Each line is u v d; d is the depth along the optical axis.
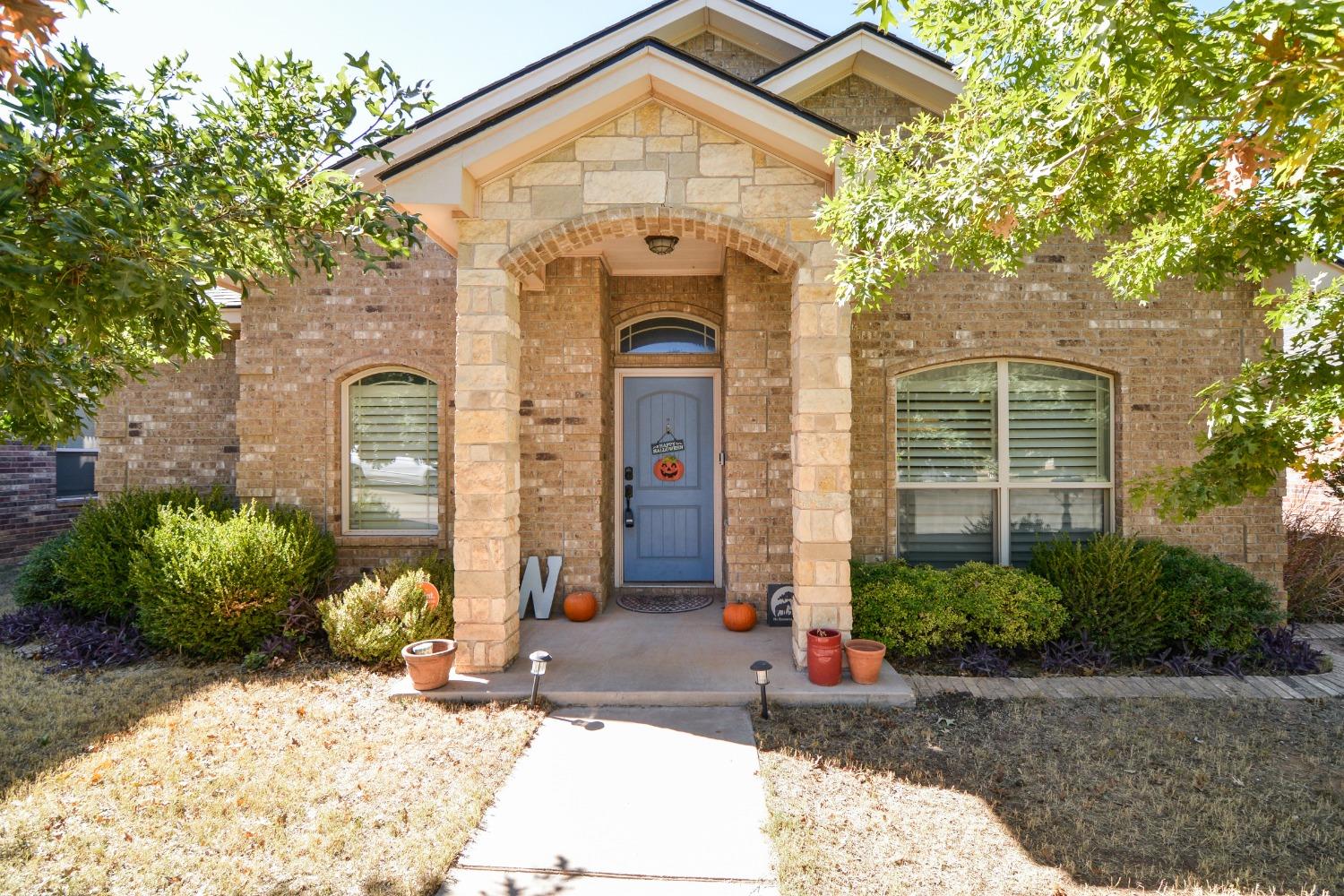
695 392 7.88
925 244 3.96
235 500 7.83
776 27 7.18
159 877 3.00
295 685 5.30
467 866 3.10
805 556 5.24
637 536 7.89
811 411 5.23
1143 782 3.87
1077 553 6.06
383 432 7.66
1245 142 2.35
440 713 4.71
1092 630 5.85
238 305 7.62
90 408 3.28
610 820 3.47
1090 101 2.99
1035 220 3.85
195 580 5.81
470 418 5.27
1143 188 3.82
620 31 7.05
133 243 2.19
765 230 5.21
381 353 7.40
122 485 7.91
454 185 5.00
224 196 2.68
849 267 4.07
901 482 6.91
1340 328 3.09
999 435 6.88
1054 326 6.70
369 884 2.96
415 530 7.64
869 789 3.76
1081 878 3.02
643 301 7.80
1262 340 6.58
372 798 3.64
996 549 6.90
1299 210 3.43
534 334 7.14
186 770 3.95
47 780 3.85
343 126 3.11
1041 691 5.20
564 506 7.11
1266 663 5.75
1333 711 4.89
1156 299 6.66
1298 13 2.09
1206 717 4.77
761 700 4.81
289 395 7.39
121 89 2.69
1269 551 6.56
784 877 2.98
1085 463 6.86
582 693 4.91
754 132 5.07
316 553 6.70
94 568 6.50
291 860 3.12
